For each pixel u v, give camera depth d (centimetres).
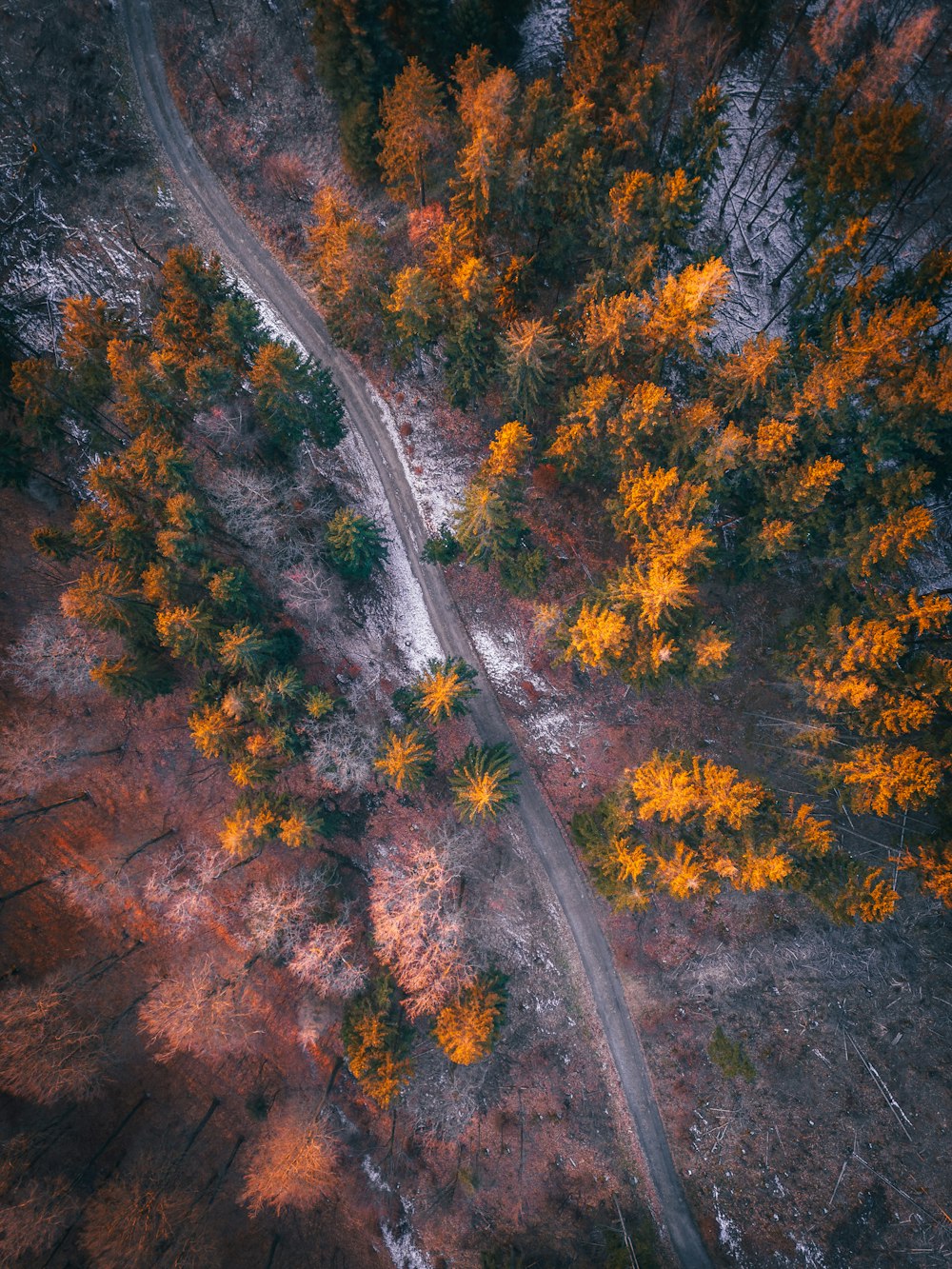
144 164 4259
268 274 4334
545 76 3922
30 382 3328
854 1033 4197
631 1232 4203
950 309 3828
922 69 3606
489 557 3909
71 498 4275
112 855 4419
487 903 4406
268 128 4209
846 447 3497
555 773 4388
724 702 4222
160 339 3278
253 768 3556
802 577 4091
